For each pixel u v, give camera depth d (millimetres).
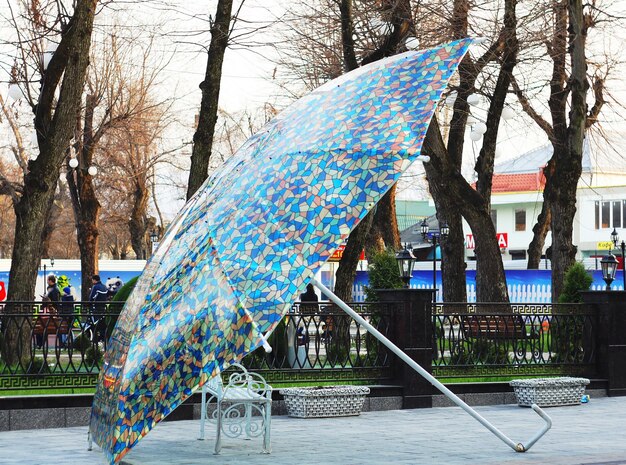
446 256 28141
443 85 9742
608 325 17672
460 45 10039
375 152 9305
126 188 54125
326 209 9117
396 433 12797
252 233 9125
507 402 16531
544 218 42000
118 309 14586
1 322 13867
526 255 71625
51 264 42250
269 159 9648
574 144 27203
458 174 25391
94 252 38188
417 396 15664
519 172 71812
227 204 9508
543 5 26781
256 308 8695
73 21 19609
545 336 17500
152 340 8875
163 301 9117
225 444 11836
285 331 15320
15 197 38438
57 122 19172
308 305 15594
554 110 28234
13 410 13227
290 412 14633
